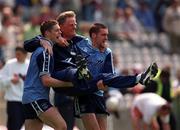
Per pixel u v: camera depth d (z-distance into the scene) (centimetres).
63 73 2761
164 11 6712
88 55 2944
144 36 6462
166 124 4381
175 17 6450
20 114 3841
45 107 2764
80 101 2939
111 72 3006
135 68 5388
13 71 3809
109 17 6438
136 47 6303
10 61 3834
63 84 2759
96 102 2956
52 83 2739
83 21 6225
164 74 4403
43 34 2833
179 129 4834
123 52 6194
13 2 6175
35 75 2791
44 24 2823
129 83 2733
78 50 2923
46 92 2798
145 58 6256
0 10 5912
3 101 4712
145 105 4281
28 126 2855
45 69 2750
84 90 2834
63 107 3778
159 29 6669
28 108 2805
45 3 6244
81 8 6291
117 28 6325
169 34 6494
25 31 5478
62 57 2862
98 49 2977
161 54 6384
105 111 2994
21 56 3806
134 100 4350
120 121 4653
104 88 2780
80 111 2944
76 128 4112
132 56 6194
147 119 4278
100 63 2967
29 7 6225
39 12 6172
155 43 6475
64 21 2892
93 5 6316
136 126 4334
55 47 2859
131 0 6656
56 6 6216
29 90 2788
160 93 4416
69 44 2898
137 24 6488
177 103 4856
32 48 2834
